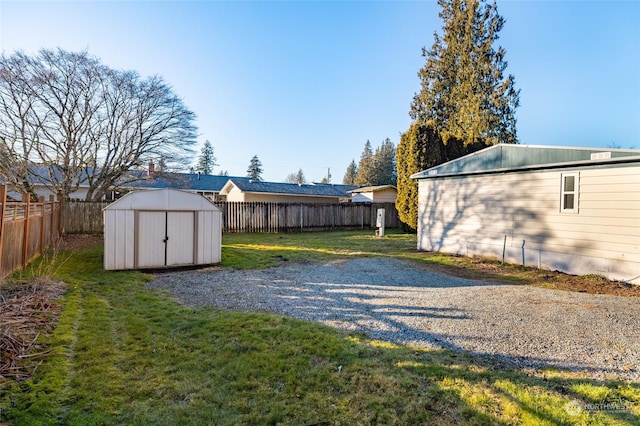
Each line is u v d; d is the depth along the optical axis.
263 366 2.97
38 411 2.23
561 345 3.58
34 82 11.53
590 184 7.21
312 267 7.92
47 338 3.38
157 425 2.16
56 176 13.70
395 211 20.30
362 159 59.09
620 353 3.39
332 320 4.30
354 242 12.77
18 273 6.12
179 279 6.61
